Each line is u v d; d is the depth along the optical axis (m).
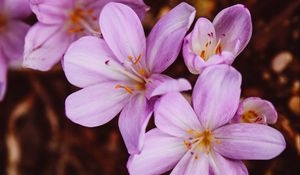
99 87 0.37
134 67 0.37
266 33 0.47
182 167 0.37
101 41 0.37
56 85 0.50
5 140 0.50
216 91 0.35
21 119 0.50
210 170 0.37
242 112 0.36
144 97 0.37
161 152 0.36
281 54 0.47
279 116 0.44
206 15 0.46
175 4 0.46
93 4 0.41
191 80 0.43
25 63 0.39
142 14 0.38
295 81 0.47
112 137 0.49
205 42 0.36
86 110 0.37
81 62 0.36
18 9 0.42
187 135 0.36
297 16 0.47
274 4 0.47
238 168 0.36
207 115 0.36
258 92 0.46
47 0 0.39
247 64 0.47
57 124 0.50
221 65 0.34
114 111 0.37
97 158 0.49
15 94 0.50
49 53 0.39
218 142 0.37
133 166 0.35
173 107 0.35
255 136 0.36
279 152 0.35
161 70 0.37
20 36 0.43
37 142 0.50
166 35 0.36
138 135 0.35
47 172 0.50
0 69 0.42
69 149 0.50
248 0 0.46
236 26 0.36
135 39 0.37
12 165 0.49
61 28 0.40
